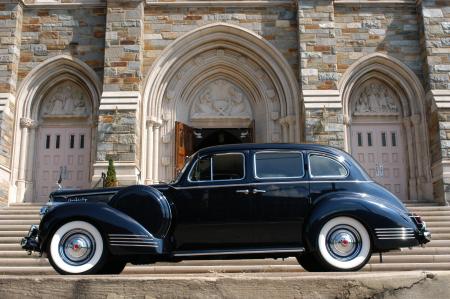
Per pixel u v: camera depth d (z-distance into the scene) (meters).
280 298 4.43
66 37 16.97
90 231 6.10
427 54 16.30
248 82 17.36
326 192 6.25
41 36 16.95
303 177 6.31
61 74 16.97
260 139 16.95
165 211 6.16
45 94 17.11
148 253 5.96
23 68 16.70
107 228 6.02
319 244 5.94
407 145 16.72
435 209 13.97
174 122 16.73
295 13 17.06
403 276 4.49
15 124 16.25
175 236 6.21
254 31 16.92
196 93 17.50
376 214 5.96
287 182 6.27
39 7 17.11
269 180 6.29
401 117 17.02
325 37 16.27
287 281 4.46
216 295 4.46
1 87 16.03
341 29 17.05
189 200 6.27
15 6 16.72
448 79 16.08
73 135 16.95
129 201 6.22
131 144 15.17
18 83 16.56
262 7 17.11
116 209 6.20
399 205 6.28
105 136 15.21
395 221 5.96
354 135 16.92
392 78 17.02
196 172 6.42
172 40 16.84
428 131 16.22
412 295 4.44
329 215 5.96
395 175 16.69
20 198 15.90
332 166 6.41
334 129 15.35
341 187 6.27
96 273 6.00
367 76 17.03
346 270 5.87
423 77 16.62
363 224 5.99
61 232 6.10
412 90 16.78
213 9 17.09
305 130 15.39
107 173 14.22
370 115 17.00
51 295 4.54
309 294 4.43
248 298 4.45
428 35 16.41
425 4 16.70
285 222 6.14
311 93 15.76
